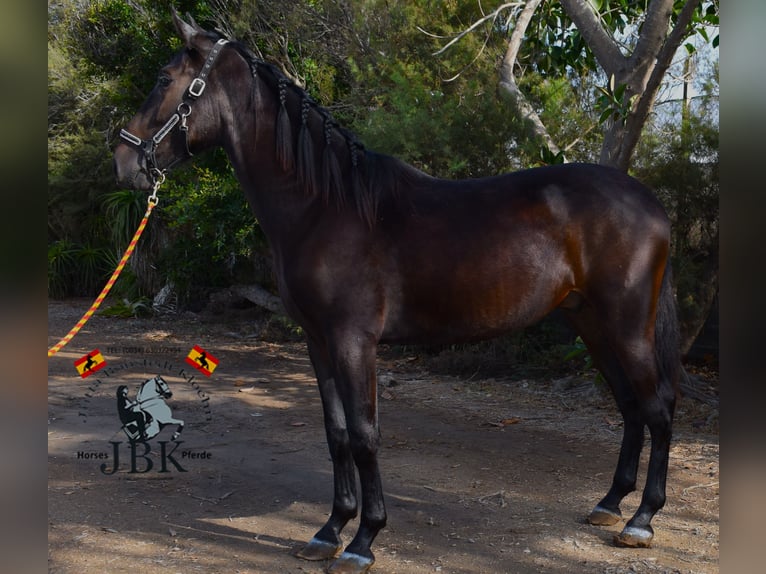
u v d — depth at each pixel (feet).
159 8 33.81
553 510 10.79
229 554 9.31
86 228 46.70
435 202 9.11
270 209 9.13
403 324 8.97
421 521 10.37
